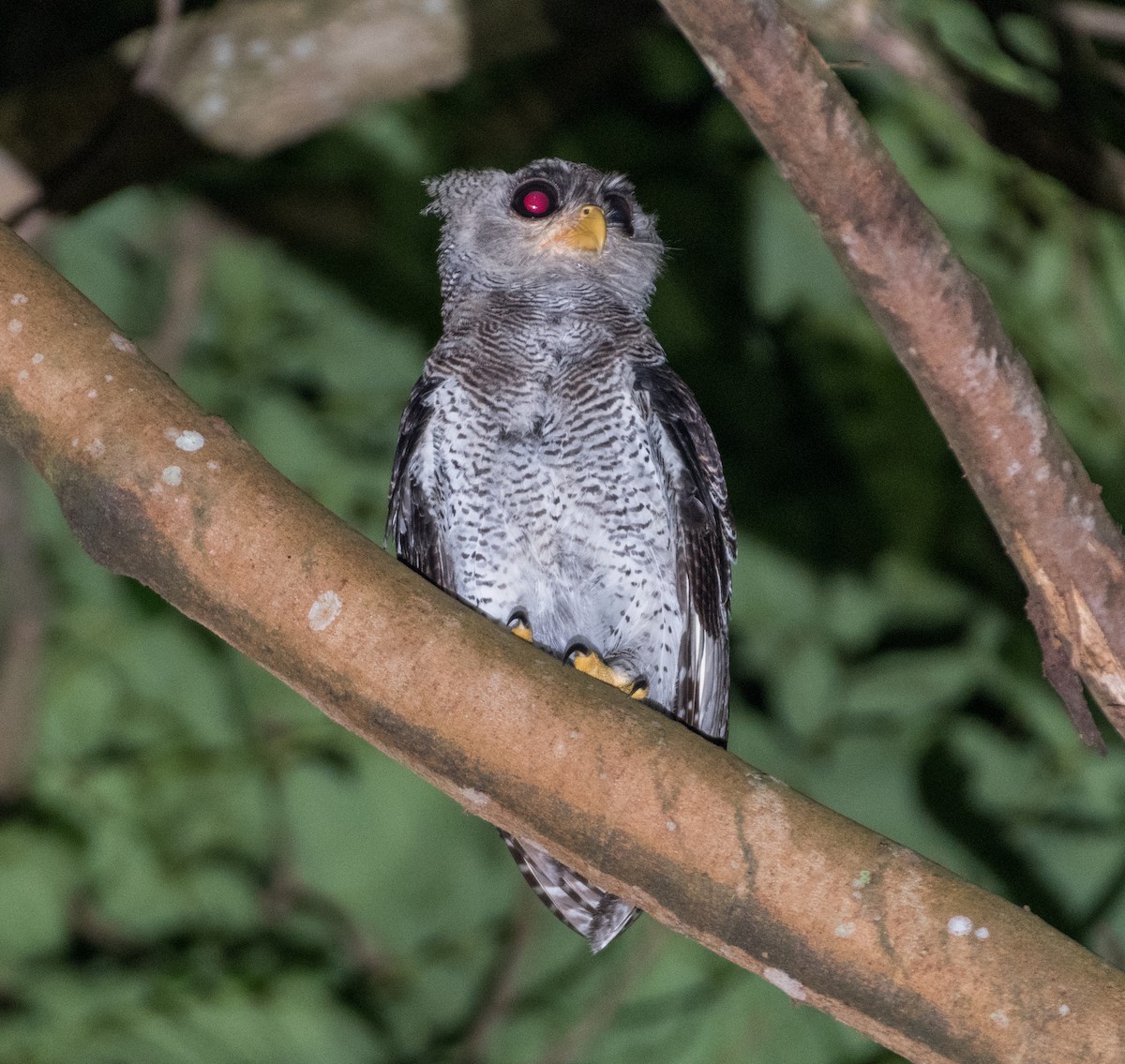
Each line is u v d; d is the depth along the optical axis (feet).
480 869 34.55
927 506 36.96
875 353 37.35
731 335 41.75
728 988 30.32
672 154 43.39
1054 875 31.96
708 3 13.24
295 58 30.53
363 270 41.88
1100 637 16.46
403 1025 34.78
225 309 41.42
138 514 15.23
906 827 32.32
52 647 37.73
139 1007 32.40
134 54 30.42
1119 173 29.27
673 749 14.79
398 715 15.07
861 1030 14.60
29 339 15.51
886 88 36.81
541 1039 33.01
